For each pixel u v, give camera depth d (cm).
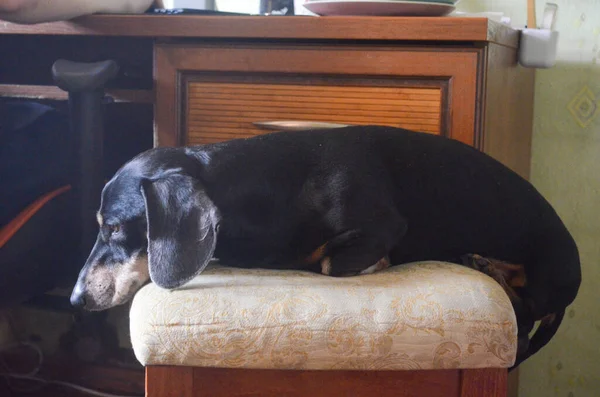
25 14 139
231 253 125
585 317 192
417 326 103
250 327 103
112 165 192
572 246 131
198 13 155
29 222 144
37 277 151
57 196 153
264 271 120
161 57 154
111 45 177
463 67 139
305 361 103
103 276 119
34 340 194
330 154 124
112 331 187
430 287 108
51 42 182
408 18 138
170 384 106
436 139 132
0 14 139
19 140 151
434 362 103
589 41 185
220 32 147
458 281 110
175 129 156
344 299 105
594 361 192
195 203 113
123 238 119
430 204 128
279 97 150
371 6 142
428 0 141
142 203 117
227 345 103
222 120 154
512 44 157
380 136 129
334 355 103
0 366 191
